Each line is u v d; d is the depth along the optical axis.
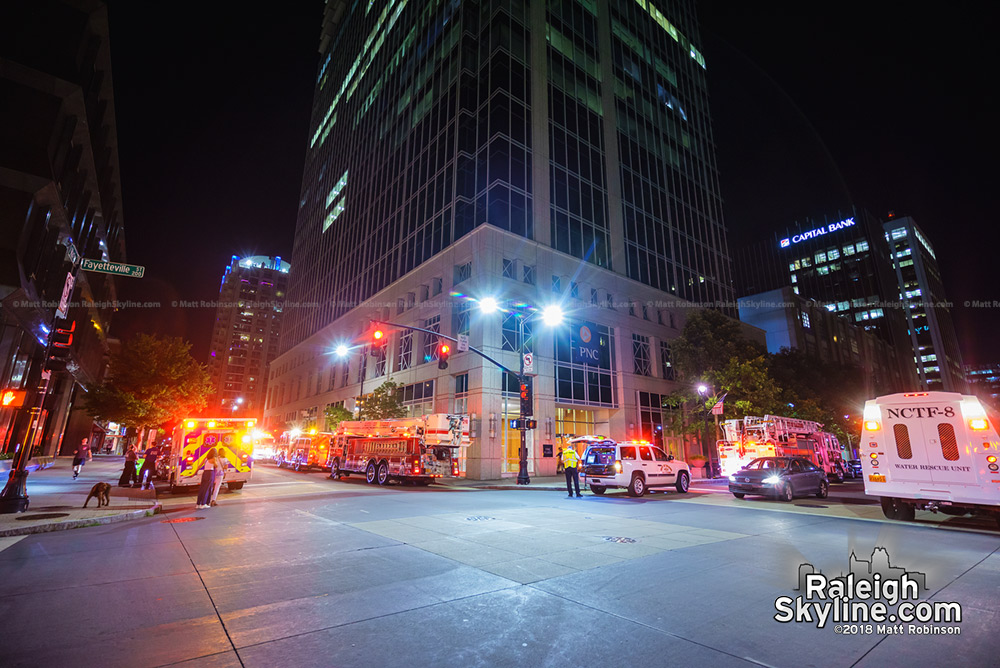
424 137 42.72
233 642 4.16
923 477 11.20
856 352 81.62
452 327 33.03
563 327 34.53
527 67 38.16
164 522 10.73
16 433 26.55
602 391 35.88
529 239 33.78
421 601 5.29
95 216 37.28
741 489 16.89
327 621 4.69
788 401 34.50
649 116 49.25
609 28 47.91
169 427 31.12
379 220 48.19
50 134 23.33
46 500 13.48
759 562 7.11
